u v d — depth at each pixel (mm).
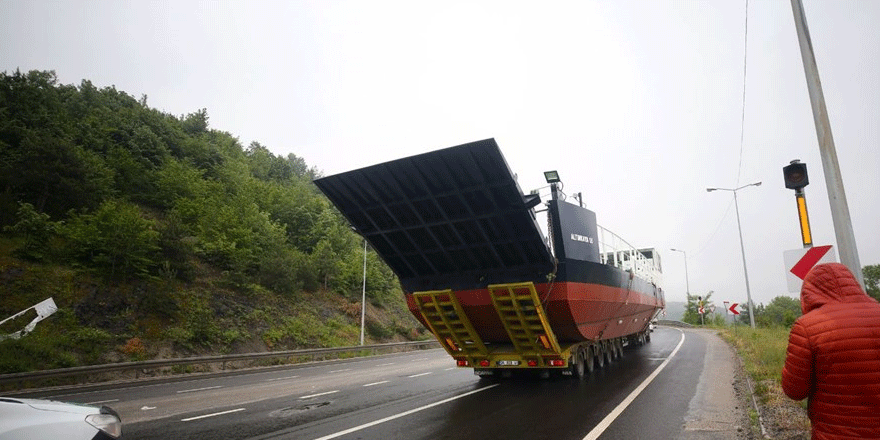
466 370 16688
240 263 31547
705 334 32781
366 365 22234
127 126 41875
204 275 30141
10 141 30688
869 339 2572
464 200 10055
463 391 11312
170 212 31516
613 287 13742
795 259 8328
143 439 7176
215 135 60844
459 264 11539
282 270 33750
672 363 15664
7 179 25781
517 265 10930
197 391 13680
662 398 9484
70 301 21688
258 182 49531
